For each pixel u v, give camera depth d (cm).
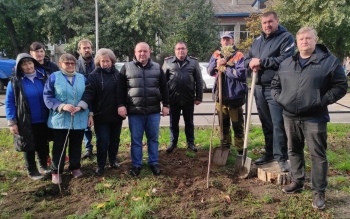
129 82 427
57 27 1755
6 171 464
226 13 2891
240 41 2491
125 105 438
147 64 431
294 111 340
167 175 439
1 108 979
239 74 443
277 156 423
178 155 522
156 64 443
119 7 1788
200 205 354
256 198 371
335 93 321
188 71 517
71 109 390
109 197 378
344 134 642
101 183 410
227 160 495
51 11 1667
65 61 402
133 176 432
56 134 409
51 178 434
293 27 1655
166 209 349
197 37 2316
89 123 424
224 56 449
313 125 336
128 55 1914
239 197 372
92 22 1809
